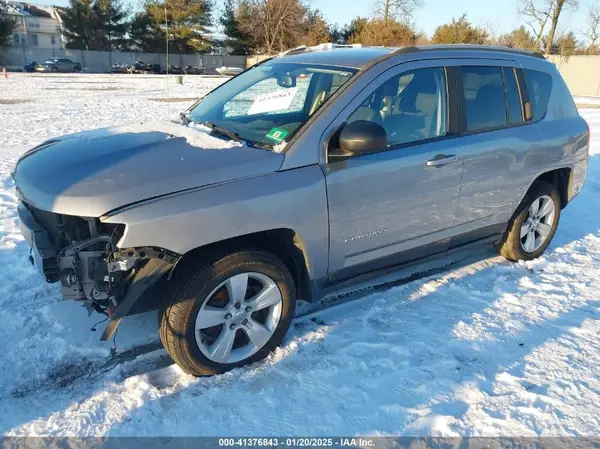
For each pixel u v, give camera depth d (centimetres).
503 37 4659
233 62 6012
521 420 276
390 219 352
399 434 264
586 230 591
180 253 268
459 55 396
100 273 266
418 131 365
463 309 393
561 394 297
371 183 332
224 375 305
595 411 285
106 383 298
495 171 412
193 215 267
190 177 275
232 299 296
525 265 483
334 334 352
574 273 468
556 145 462
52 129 1143
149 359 321
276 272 306
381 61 349
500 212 438
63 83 2856
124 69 5116
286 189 296
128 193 261
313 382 301
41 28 6794
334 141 318
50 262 284
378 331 359
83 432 260
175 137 321
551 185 487
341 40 4947
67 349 327
